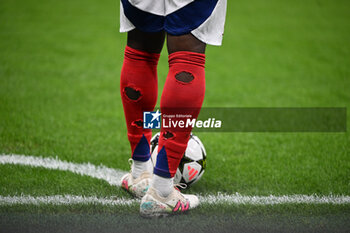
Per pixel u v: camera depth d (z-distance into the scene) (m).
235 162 11.12
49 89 18.30
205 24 6.88
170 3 6.89
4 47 25.77
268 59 26.19
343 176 10.04
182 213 7.70
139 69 7.73
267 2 47.66
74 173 9.93
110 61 24.14
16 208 7.66
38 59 23.55
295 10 43.59
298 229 7.08
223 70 23.44
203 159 9.11
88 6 41.31
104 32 31.66
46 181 9.30
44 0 42.59
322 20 39.16
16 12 36.84
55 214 7.51
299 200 8.52
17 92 17.47
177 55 7.04
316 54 27.61
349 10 43.81
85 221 7.23
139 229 6.98
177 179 8.97
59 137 12.66
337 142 12.77
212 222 7.34
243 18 39.41
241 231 6.98
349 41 31.41
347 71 23.48
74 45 27.42
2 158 10.66
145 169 8.56
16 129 13.05
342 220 7.47
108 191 8.88
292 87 20.16
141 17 7.17
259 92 19.23
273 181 9.77
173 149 7.28
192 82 7.06
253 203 8.32
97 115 15.26
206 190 9.20
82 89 18.69
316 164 10.94
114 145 12.27
